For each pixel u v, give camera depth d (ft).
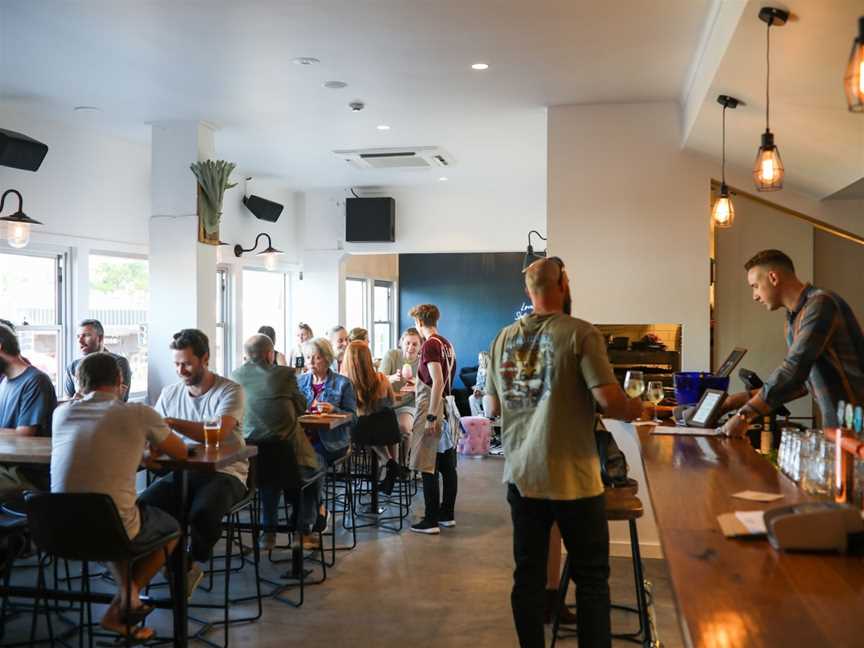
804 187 18.02
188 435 12.10
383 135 22.84
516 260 42.01
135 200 23.68
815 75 12.05
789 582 5.03
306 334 28.12
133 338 24.11
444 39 14.87
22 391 14.52
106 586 14.60
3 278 19.69
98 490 10.16
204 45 15.14
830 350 9.43
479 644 12.00
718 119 15.57
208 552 12.04
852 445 6.33
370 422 18.28
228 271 29.09
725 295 22.40
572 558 9.34
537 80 17.44
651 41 14.96
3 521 11.41
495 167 27.40
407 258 43.24
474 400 30.71
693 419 11.69
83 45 15.12
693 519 6.51
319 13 13.58
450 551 16.87
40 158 18.65
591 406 9.37
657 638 11.80
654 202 19.15
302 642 12.10
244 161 26.58
